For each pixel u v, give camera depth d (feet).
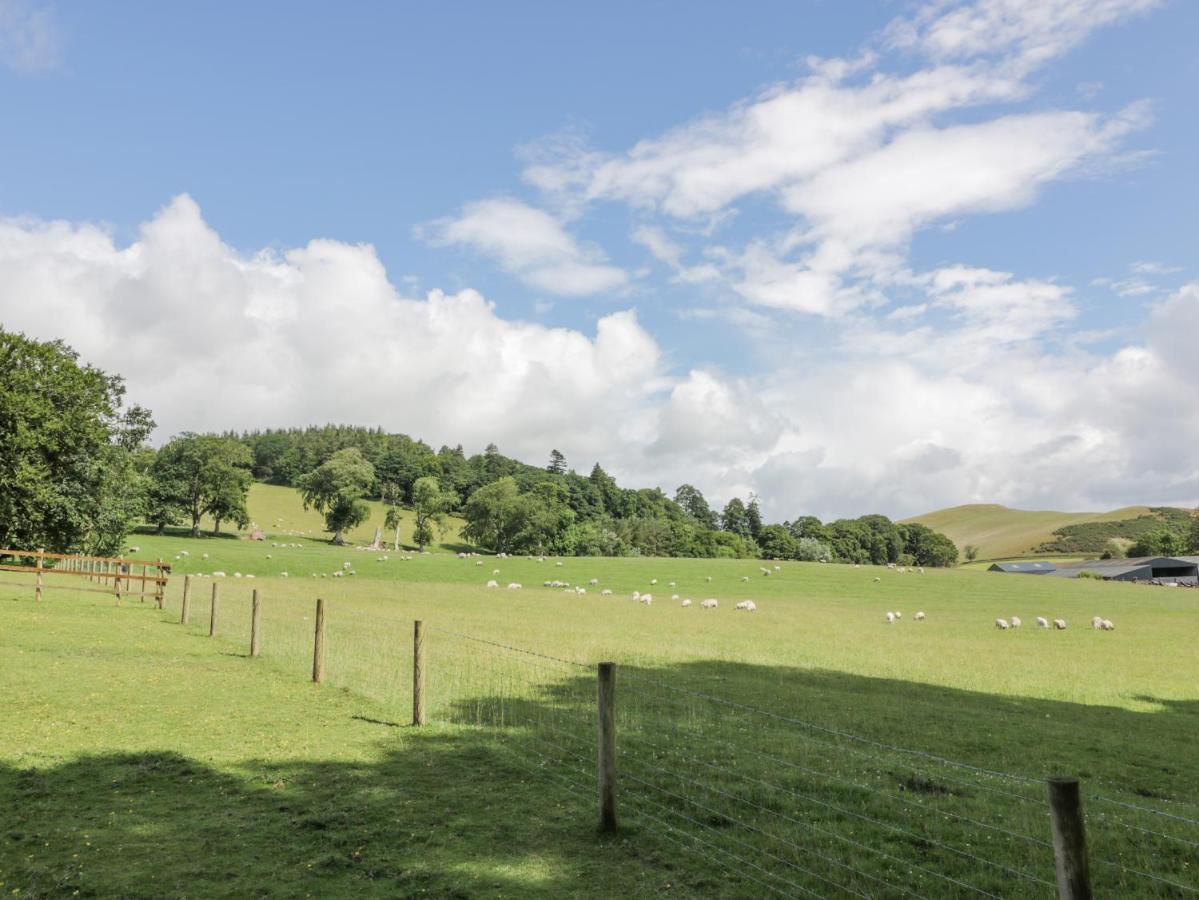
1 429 157.99
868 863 27.81
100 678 55.06
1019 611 207.41
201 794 32.42
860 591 269.23
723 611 181.98
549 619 140.26
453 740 43.11
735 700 64.44
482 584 240.12
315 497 465.47
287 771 36.11
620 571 319.88
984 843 30.27
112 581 154.71
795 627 146.00
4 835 26.96
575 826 30.32
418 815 30.91
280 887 23.94
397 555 353.72
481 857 26.94
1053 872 27.32
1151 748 52.90
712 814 32.37
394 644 85.25
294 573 262.88
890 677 87.30
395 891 24.00
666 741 45.47
